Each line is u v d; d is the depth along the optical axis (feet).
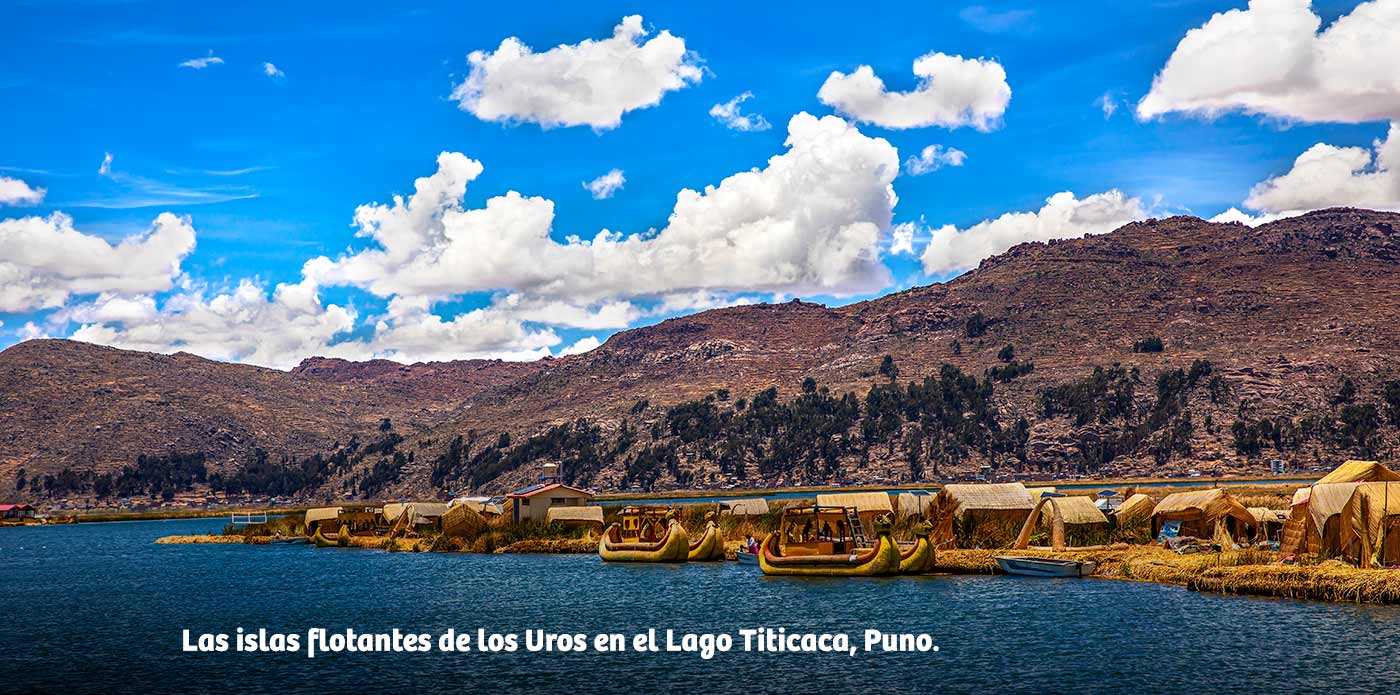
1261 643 175.73
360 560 386.73
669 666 179.01
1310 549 234.99
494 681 170.91
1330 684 153.89
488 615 232.73
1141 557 261.65
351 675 176.55
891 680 166.09
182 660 191.21
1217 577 224.94
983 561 272.31
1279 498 390.83
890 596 239.09
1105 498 365.40
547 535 413.59
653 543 337.72
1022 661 173.17
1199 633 184.75
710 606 236.63
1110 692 154.92
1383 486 218.18
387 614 238.48
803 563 281.13
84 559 438.81
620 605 242.58
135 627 228.63
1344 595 205.36
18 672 183.52
